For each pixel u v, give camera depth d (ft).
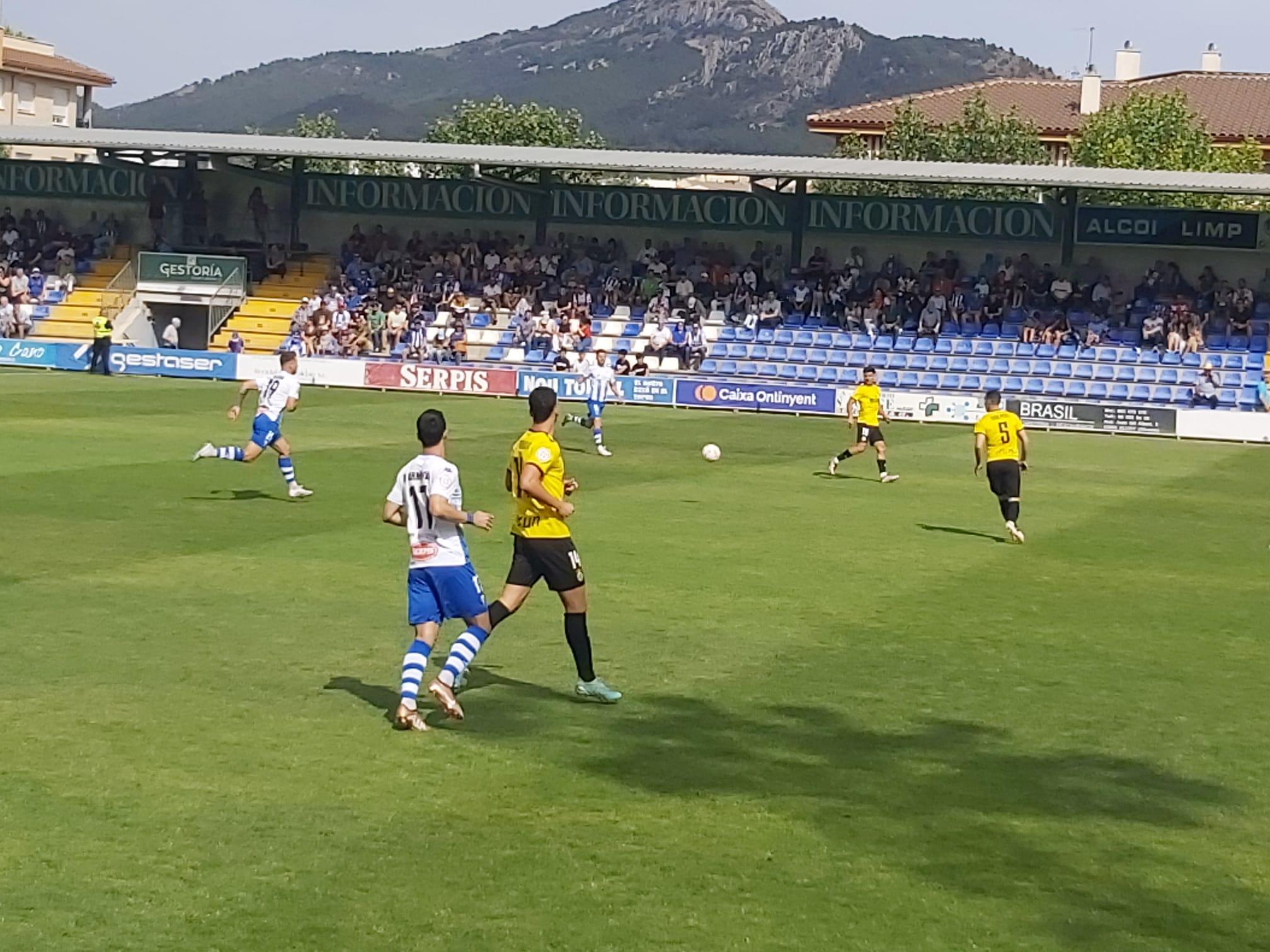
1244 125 260.83
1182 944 23.67
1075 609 51.44
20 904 23.71
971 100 242.78
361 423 115.96
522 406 142.41
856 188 217.15
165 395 133.80
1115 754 34.06
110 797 28.73
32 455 84.17
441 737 33.58
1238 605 53.31
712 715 36.27
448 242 185.16
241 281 175.73
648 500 77.00
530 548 36.27
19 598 46.68
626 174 172.65
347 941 22.67
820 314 172.35
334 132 313.12
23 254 184.75
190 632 42.86
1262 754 34.37
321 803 28.81
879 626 47.34
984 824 28.96
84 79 332.60
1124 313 167.73
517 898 24.48
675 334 171.12
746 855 26.81
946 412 147.54
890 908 24.64
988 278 172.24
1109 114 224.12
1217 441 142.00
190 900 24.07
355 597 48.52
